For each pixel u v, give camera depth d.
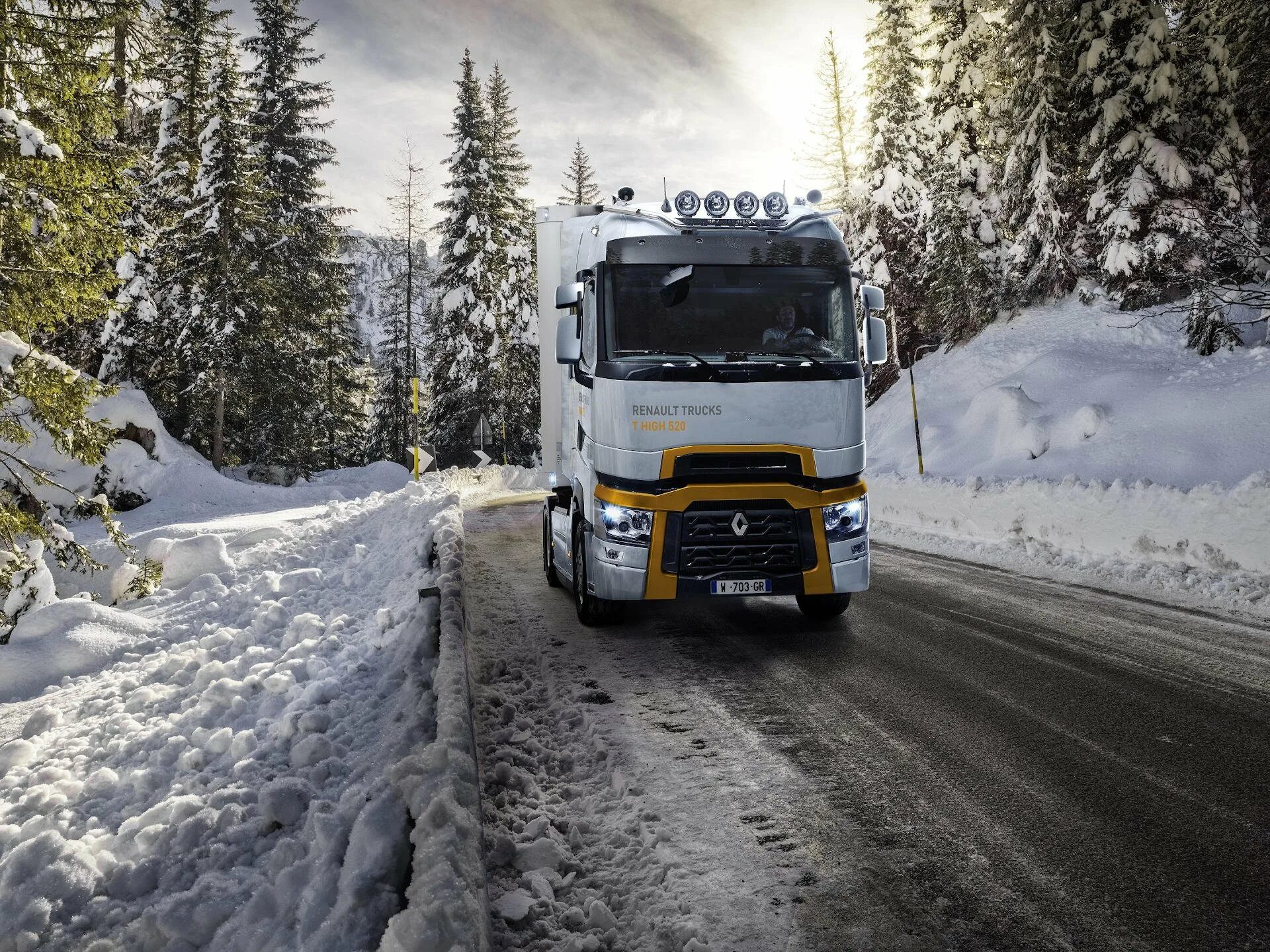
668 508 6.51
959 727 4.73
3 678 7.09
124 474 23.47
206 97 28.92
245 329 29.02
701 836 3.49
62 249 10.88
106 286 11.30
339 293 38.59
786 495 6.56
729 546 6.57
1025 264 22.86
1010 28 22.48
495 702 5.30
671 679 5.84
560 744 4.62
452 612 5.54
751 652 6.52
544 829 3.51
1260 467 11.55
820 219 7.38
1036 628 7.05
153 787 4.20
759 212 7.43
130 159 12.29
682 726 4.87
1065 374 18.16
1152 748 4.29
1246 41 18.31
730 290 6.97
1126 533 9.98
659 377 6.55
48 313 11.09
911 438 20.94
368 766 3.73
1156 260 17.50
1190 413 13.69
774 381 6.62
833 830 3.52
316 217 36.41
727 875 3.16
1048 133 21.28
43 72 11.05
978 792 3.84
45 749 5.06
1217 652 6.11
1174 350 17.52
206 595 9.50
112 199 11.46
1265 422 12.50
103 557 12.78
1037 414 16.81
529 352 39.75
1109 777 3.96
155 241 27.86
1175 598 8.03
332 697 5.03
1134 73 18.41
